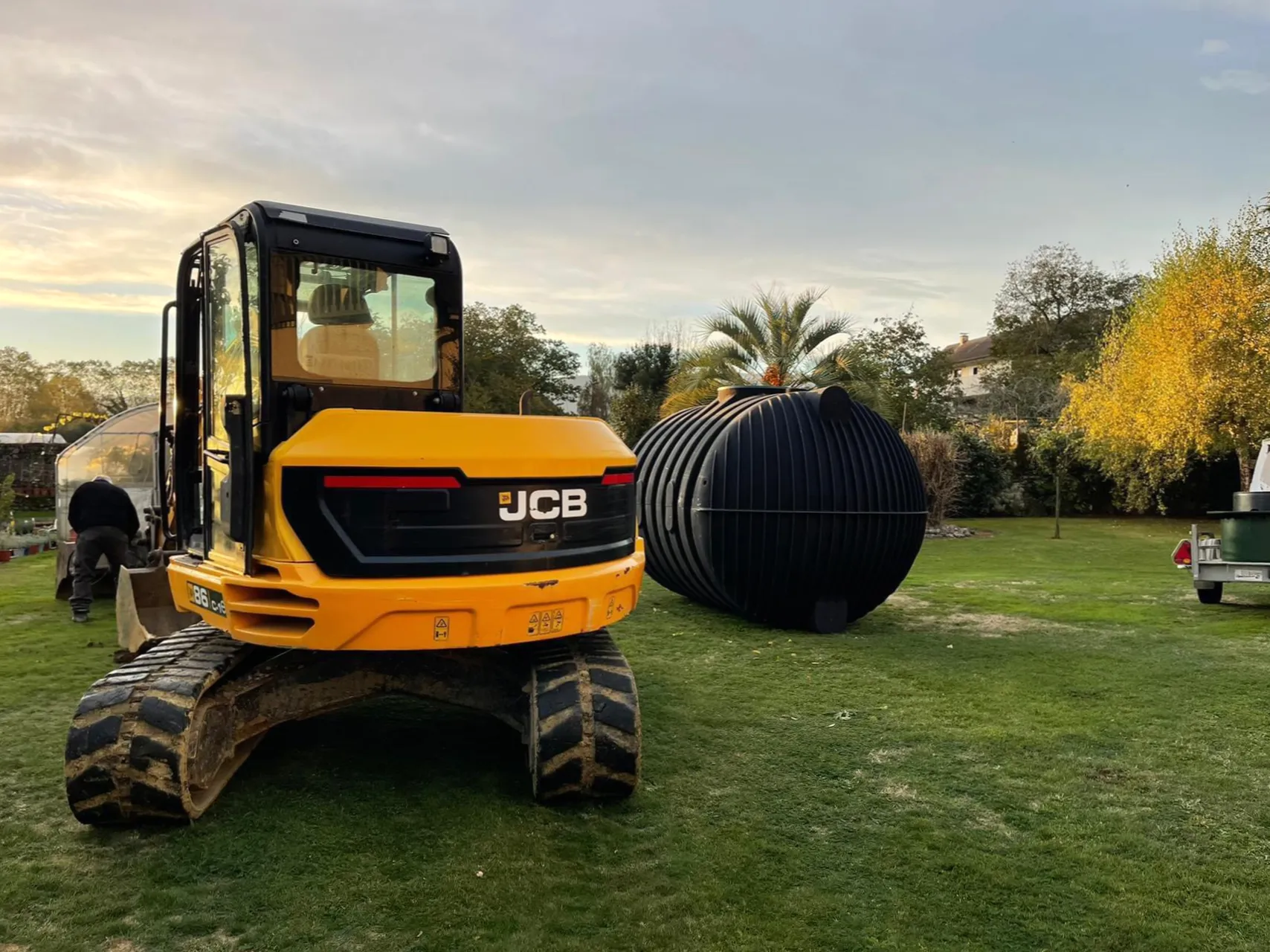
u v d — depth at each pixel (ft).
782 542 26.08
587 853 12.23
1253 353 64.08
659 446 31.22
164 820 12.71
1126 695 20.70
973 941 10.26
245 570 12.39
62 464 32.73
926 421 110.63
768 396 28.45
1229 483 85.87
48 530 55.93
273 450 12.88
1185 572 44.65
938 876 11.81
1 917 10.37
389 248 15.11
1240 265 64.85
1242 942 10.32
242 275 13.23
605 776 13.39
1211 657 24.70
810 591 26.89
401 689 15.02
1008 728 18.19
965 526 76.48
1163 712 19.42
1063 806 14.25
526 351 140.26
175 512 15.74
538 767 13.24
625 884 11.40
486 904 10.81
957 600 34.81
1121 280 154.92
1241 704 20.08
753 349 75.36
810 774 15.49
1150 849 12.73
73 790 12.21
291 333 14.40
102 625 27.40
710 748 16.75
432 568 12.44
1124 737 17.71
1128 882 11.73
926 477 69.00
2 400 140.87
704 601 30.99
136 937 10.00
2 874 11.39
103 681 13.05
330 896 10.93
